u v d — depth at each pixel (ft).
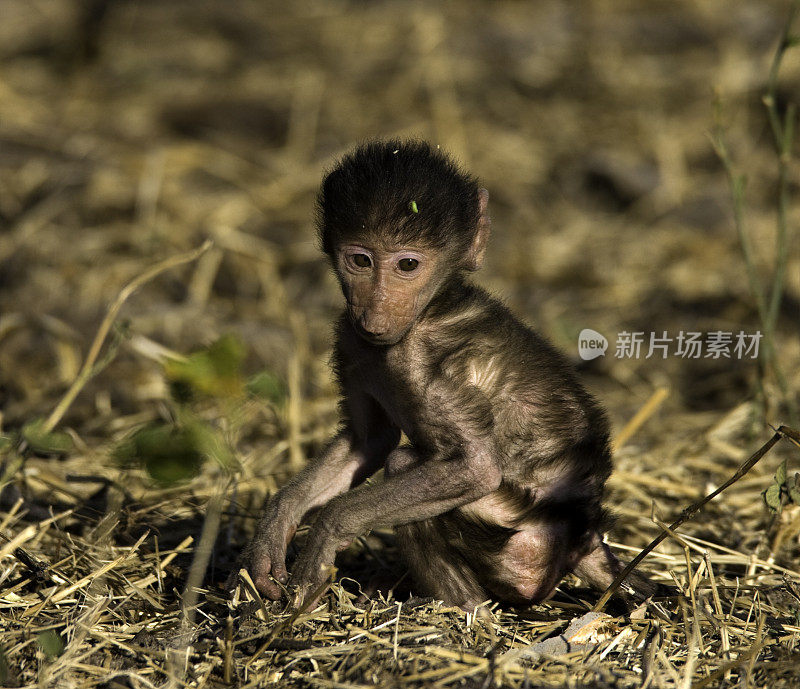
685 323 53.67
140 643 25.09
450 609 26.27
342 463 29.76
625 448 39.78
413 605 26.37
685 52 82.43
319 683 22.95
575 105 76.79
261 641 24.82
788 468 37.11
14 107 73.20
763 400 38.60
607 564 27.86
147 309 52.44
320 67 82.48
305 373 48.03
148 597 27.09
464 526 27.02
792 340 50.60
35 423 26.45
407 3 93.04
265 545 28.14
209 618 26.18
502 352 27.25
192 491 35.01
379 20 89.97
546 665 23.76
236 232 61.31
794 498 27.27
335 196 26.53
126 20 90.63
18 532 31.01
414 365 26.68
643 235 62.90
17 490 33.17
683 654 24.54
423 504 26.25
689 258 59.88
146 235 58.80
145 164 66.13
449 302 27.37
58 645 23.99
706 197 66.13
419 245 25.99
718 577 29.55
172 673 23.29
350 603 27.12
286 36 88.33
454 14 90.12
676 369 50.26
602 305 56.18
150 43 87.20
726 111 74.23
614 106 76.38
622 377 49.60
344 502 26.66
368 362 28.04
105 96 77.71
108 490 34.53
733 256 59.47
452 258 27.04
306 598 26.53
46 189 63.00
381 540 32.86
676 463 38.11
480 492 26.08
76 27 85.92
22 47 85.56
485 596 27.55
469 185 27.94
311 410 43.78
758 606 27.09
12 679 23.47
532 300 56.80
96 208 61.67
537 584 27.37
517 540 27.12
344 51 84.99
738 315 53.93
